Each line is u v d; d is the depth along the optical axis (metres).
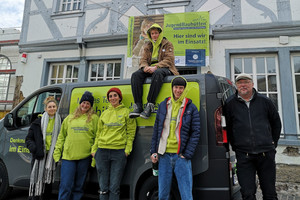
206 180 2.46
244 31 5.73
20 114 3.89
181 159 2.38
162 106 2.62
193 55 5.85
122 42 6.69
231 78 5.80
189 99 2.56
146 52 3.48
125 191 2.90
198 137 2.38
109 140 2.77
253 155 2.42
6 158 3.74
